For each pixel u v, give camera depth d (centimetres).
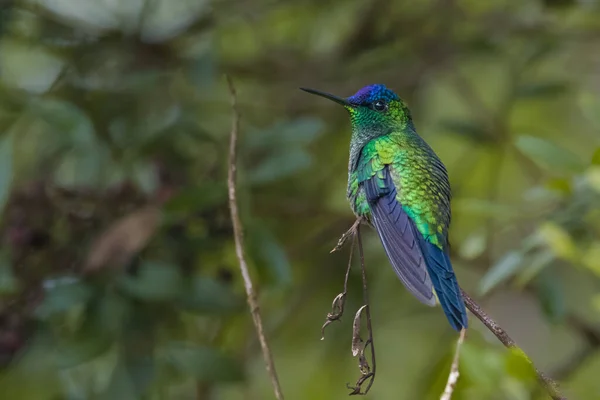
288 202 1116
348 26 1249
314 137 948
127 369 873
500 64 1230
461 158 1224
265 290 946
